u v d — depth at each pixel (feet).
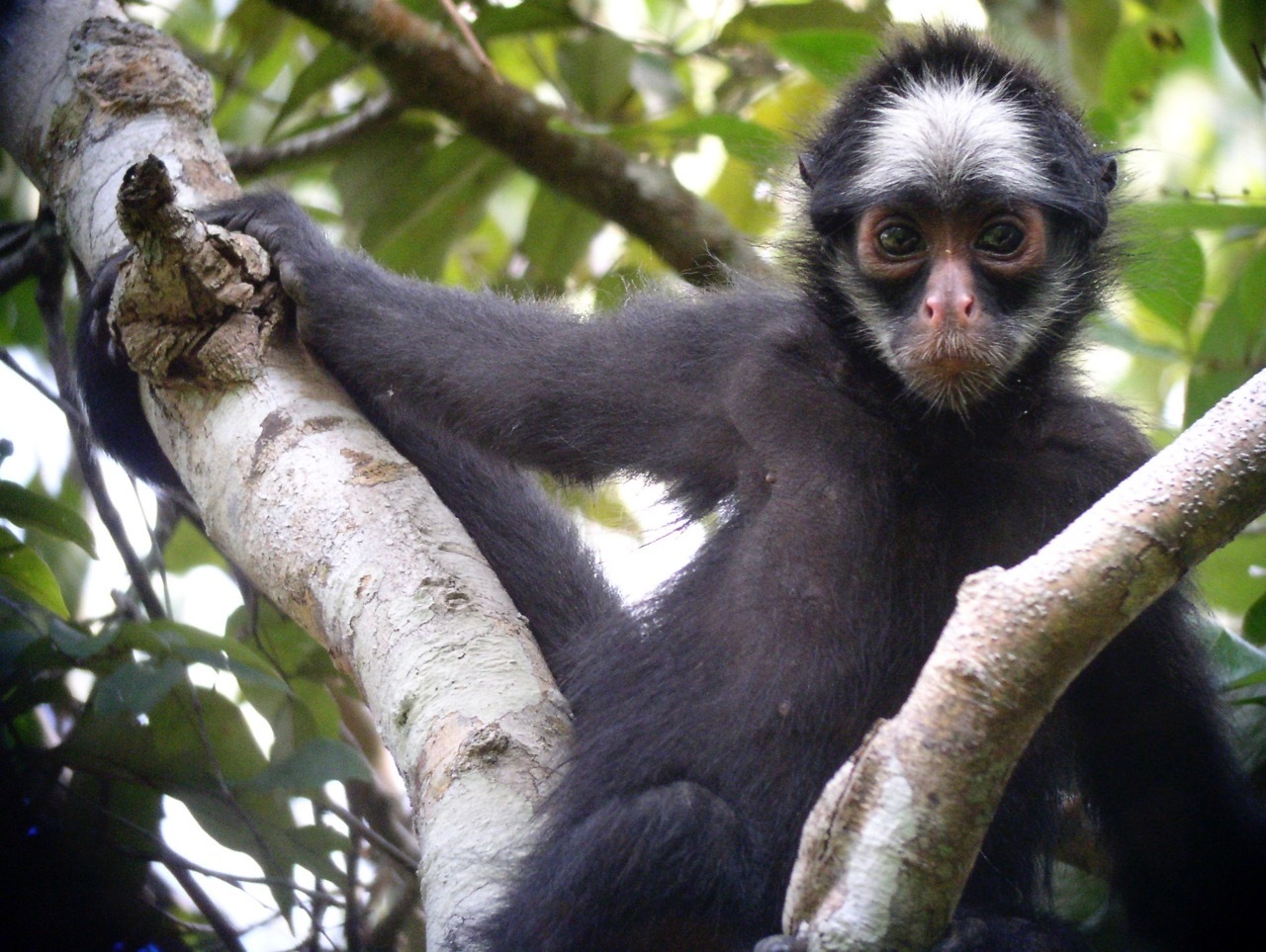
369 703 13.73
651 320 16.69
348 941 17.90
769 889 13.93
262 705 18.67
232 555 14.93
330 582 14.02
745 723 14.25
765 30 23.53
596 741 14.48
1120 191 17.58
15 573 18.02
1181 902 15.52
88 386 17.24
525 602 17.66
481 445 16.51
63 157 17.29
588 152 23.65
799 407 15.42
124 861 17.37
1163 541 9.27
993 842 14.46
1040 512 14.98
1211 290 24.44
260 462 14.74
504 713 13.33
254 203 16.97
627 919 12.89
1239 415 9.53
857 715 14.28
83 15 18.06
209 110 17.72
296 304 16.42
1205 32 29.53
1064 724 14.89
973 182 14.52
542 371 16.25
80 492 24.31
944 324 14.33
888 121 15.17
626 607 15.93
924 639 14.65
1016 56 16.16
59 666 16.53
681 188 24.03
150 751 17.07
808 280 16.05
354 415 15.49
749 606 14.58
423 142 24.44
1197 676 14.84
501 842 12.71
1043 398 15.56
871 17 23.38
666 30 27.81
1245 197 18.63
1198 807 15.15
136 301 14.94
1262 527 19.40
